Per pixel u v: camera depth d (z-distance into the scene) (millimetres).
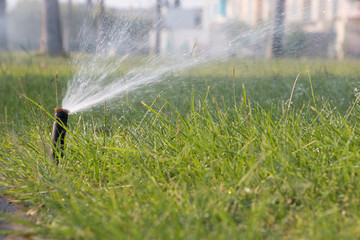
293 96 6809
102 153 4246
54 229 2926
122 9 6469
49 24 27859
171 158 3812
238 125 4445
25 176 4016
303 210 3090
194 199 3188
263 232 2852
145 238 2633
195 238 2633
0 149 4719
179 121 4020
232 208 3172
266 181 3422
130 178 3541
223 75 8867
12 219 3039
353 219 2910
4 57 13422
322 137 4094
